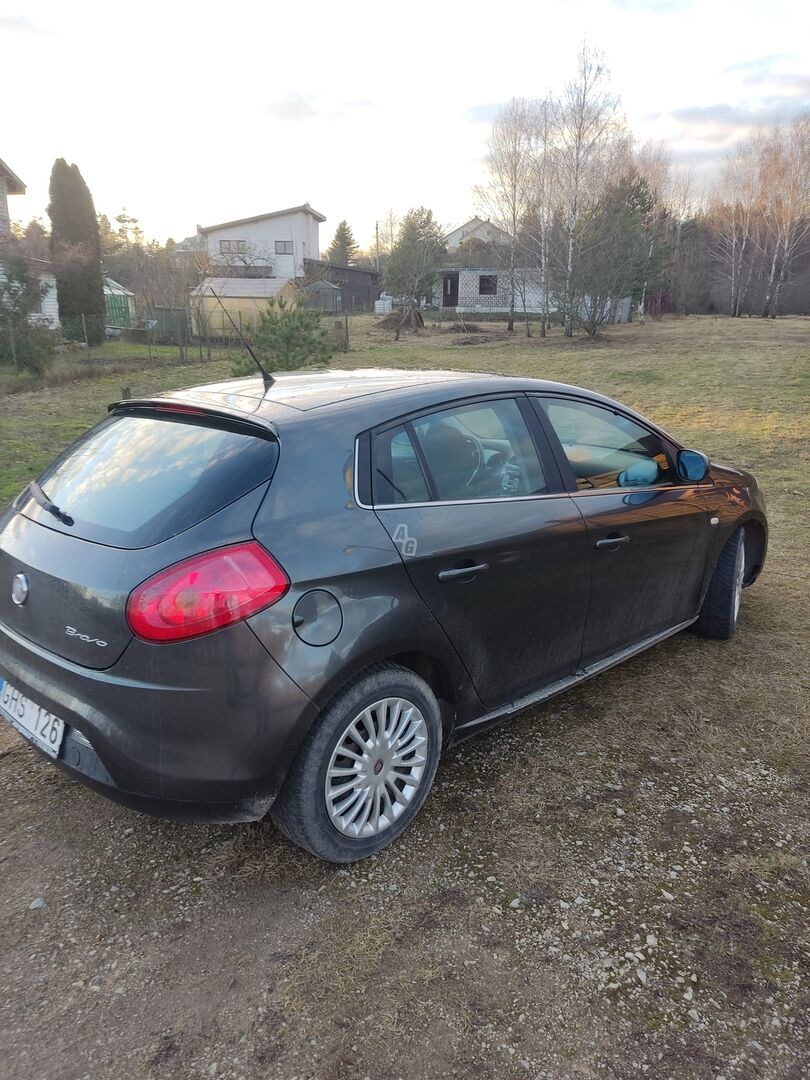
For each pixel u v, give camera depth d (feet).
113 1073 6.14
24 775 10.17
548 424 10.65
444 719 9.46
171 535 7.18
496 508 9.41
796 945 7.35
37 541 8.04
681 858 8.52
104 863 8.52
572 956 7.22
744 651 13.76
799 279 162.61
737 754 10.56
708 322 133.69
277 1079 6.08
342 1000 6.78
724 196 172.96
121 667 7.04
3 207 87.66
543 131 94.27
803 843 8.77
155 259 147.84
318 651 7.39
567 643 10.66
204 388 9.92
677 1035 6.44
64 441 37.04
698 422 41.24
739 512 13.71
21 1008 6.72
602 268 92.73
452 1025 6.54
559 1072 6.13
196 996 6.84
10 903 7.92
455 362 75.72
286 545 7.36
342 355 84.33
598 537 10.63
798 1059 6.24
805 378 56.03
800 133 153.17
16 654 8.07
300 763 7.64
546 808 9.39
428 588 8.42
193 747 7.05
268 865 8.48
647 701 12.00
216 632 6.91
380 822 8.48
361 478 8.21
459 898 7.95
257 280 124.36
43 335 62.49
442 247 130.72
